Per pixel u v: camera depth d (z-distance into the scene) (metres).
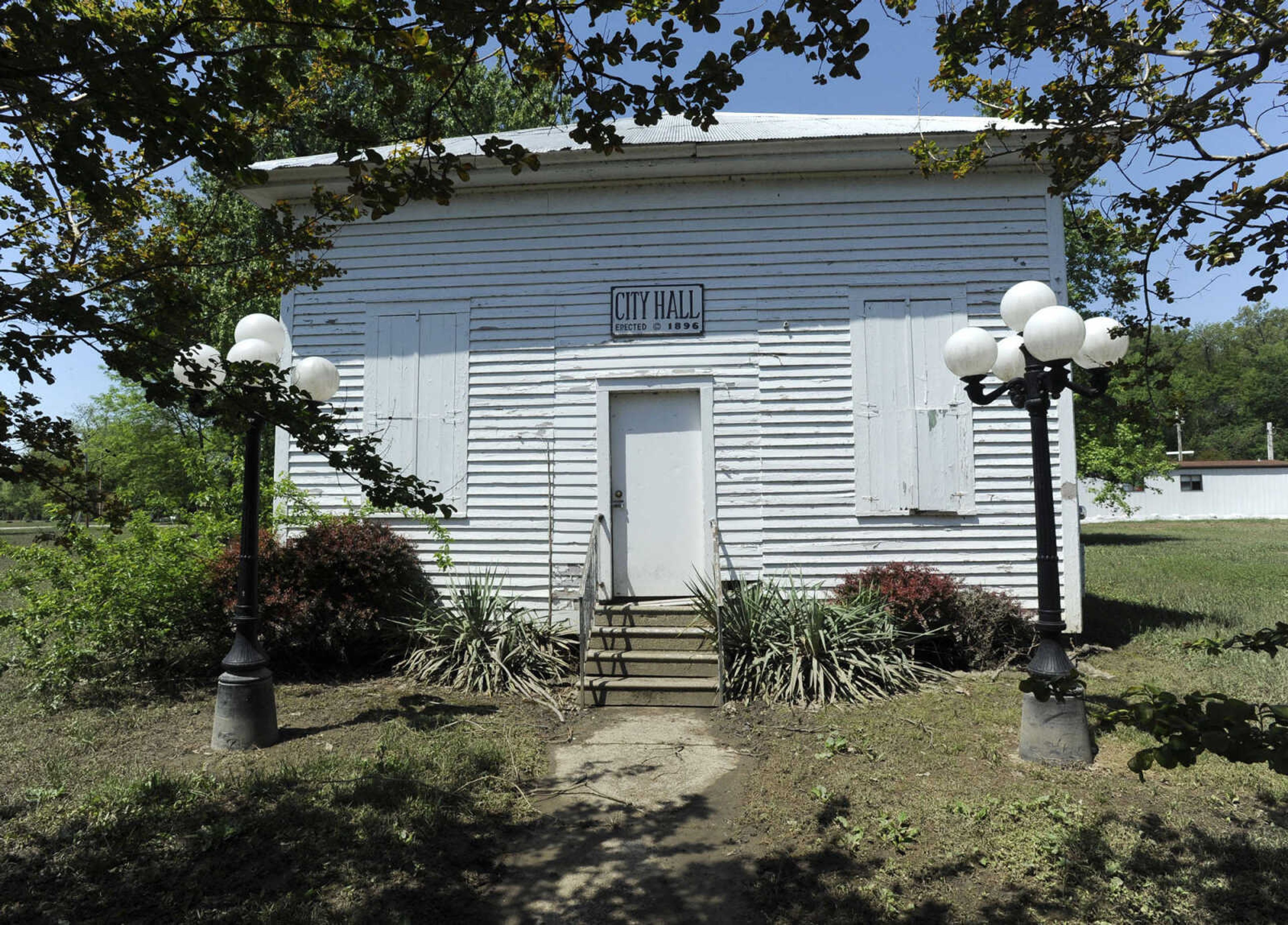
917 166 8.22
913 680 6.85
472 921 3.41
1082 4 3.09
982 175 8.31
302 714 6.24
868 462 8.23
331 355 8.85
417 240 8.83
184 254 4.10
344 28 2.51
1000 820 4.18
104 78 2.30
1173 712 2.15
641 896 3.60
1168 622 9.24
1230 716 2.04
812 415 8.30
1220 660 7.31
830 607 7.18
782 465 8.30
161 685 6.98
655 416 8.51
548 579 8.38
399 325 8.79
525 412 8.56
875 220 8.38
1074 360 4.98
